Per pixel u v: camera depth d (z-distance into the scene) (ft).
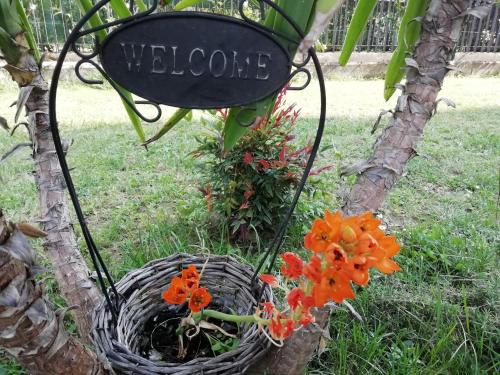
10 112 14.44
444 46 3.18
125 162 10.63
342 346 4.87
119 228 7.82
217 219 7.85
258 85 2.79
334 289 2.72
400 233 7.59
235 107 3.06
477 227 7.80
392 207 8.76
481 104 16.78
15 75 3.75
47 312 2.93
